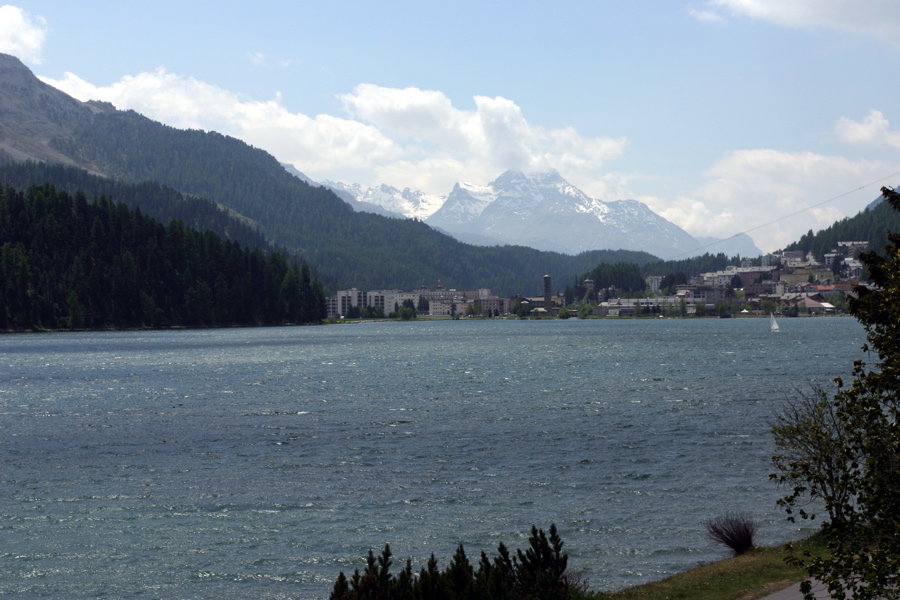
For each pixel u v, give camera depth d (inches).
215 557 1493.6
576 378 4702.3
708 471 2081.7
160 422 3164.4
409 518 1712.6
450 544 1541.6
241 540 1585.9
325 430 2871.6
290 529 1652.3
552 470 2138.3
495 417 3112.7
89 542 1588.3
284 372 5477.4
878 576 753.0
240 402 3777.1
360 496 1899.6
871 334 848.3
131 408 3629.4
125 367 6102.4
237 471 2203.5
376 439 2662.4
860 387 823.7
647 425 2849.4
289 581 1373.0
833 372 4817.9
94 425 3112.7
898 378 804.0
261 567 1439.5
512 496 1876.2
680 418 3004.4
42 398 4104.3
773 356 6378.0
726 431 2682.1
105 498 1924.2
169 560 1482.5
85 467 2288.4
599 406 3388.3
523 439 2608.3
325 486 2006.6
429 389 4207.7
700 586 1135.6
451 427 2883.9
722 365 5531.5
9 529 1675.7
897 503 786.8
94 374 5516.7
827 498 903.7
